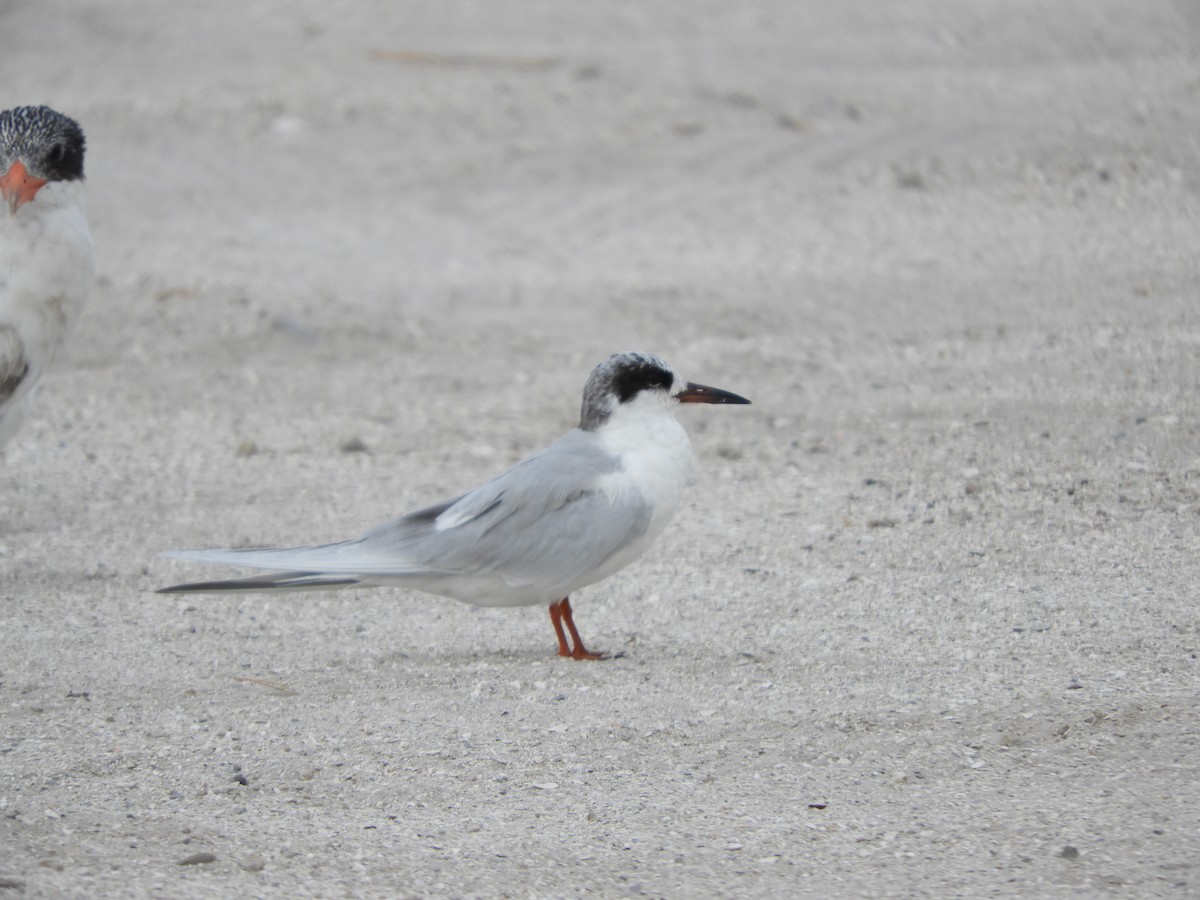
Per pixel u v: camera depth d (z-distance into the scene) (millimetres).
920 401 14820
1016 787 7539
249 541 12031
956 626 9703
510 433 14852
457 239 21578
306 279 20078
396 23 31031
